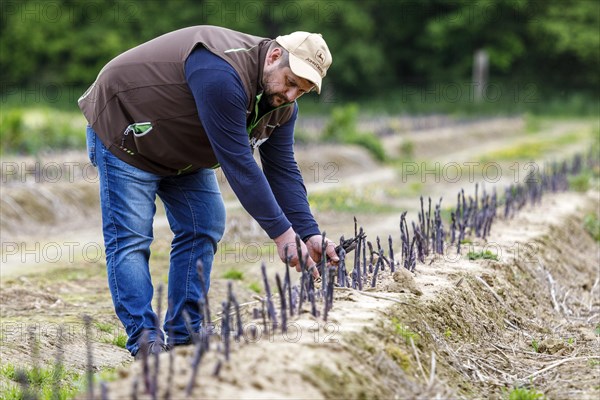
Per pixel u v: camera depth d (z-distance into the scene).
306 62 7.09
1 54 67.19
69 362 8.82
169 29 68.44
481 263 10.48
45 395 7.62
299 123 47.19
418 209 21.69
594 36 81.19
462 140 49.12
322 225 18.61
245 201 7.23
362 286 8.41
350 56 75.88
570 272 13.37
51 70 67.38
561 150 42.19
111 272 7.71
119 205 7.66
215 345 6.36
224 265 14.44
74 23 67.88
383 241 15.76
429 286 8.77
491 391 7.38
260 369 5.89
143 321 7.57
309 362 6.00
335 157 33.03
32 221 19.11
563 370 7.98
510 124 60.56
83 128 31.64
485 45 81.12
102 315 11.12
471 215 13.09
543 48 82.25
